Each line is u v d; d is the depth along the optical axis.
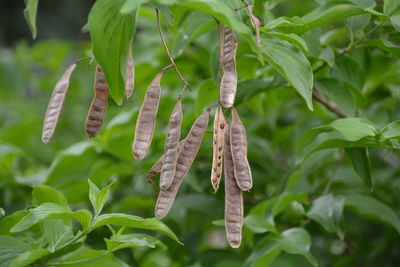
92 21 1.02
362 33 1.25
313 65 1.25
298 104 1.49
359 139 1.18
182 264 1.49
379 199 1.47
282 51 1.09
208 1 1.00
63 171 1.43
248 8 1.06
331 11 1.13
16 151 1.49
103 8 1.02
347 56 1.24
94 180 1.45
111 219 1.08
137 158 1.04
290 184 1.34
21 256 1.08
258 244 1.24
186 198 1.46
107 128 1.42
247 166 1.04
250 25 1.12
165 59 1.50
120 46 1.04
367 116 1.49
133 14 1.03
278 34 1.09
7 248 1.10
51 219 1.13
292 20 1.15
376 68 1.42
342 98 1.23
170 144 1.05
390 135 1.15
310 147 1.25
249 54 1.23
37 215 1.06
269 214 1.30
